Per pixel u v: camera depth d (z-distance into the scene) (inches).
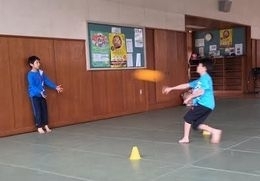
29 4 316.8
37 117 313.3
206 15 528.7
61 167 200.7
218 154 217.0
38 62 312.8
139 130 307.0
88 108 366.9
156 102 447.5
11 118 306.0
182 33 487.5
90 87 368.8
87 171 191.0
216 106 451.2
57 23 338.3
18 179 182.4
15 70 309.1
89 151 236.4
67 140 275.1
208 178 172.7
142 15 425.4
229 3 562.9
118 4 394.6
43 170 196.4
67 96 348.8
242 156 211.0
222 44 674.8
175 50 476.1
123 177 178.5
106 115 384.2
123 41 400.8
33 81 311.9
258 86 677.9
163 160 207.2
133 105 414.9
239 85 666.8
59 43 340.8
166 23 460.8
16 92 309.7
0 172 195.8
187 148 234.8
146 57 432.8
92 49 368.5
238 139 258.1
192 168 189.6
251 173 178.9
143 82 427.5
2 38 300.0
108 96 386.3
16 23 308.5
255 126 309.4
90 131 310.5
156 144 250.2
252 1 658.2
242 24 626.5
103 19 378.6
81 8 358.0
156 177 176.6
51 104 335.9
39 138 287.1
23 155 232.1
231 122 331.6
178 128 311.1
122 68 400.5
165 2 457.7
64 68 346.0
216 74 685.9
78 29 356.2
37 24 323.3
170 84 467.5
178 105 478.0
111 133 297.4
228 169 186.1
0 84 299.3
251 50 658.8
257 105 454.6
